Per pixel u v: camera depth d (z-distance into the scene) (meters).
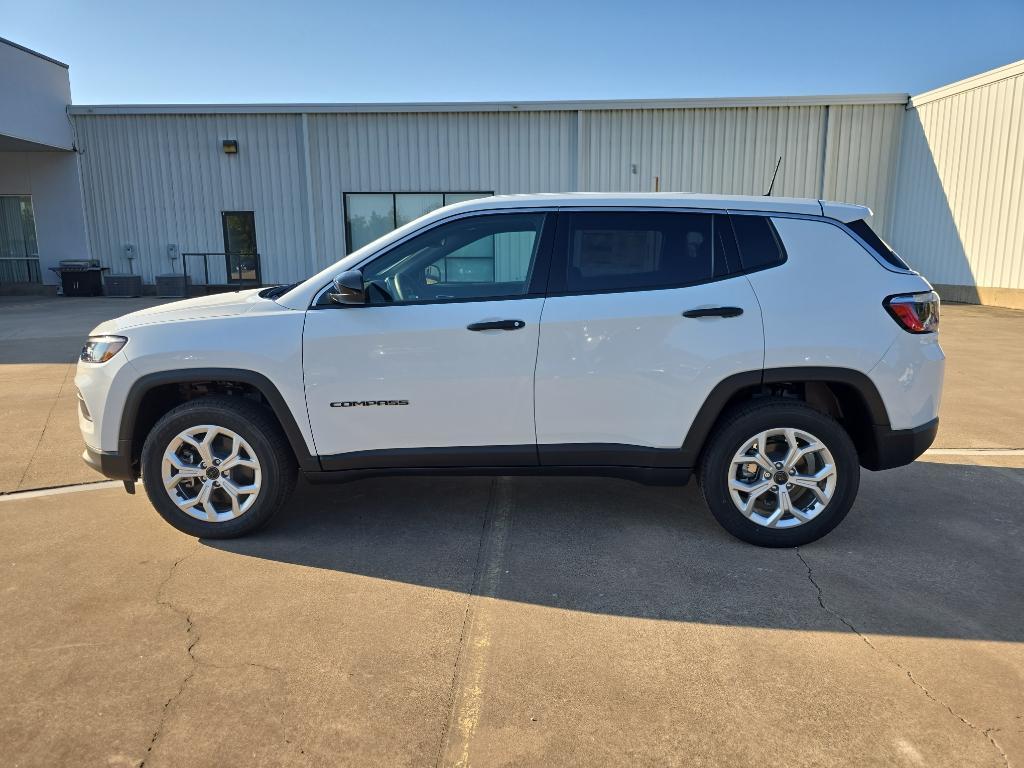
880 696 2.53
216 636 2.91
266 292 4.15
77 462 5.31
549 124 18.55
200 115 18.80
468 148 18.73
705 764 2.21
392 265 3.81
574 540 3.89
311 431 3.74
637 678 2.64
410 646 2.85
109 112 18.69
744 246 3.72
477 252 3.79
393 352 3.67
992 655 2.79
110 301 18.12
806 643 2.88
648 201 3.79
